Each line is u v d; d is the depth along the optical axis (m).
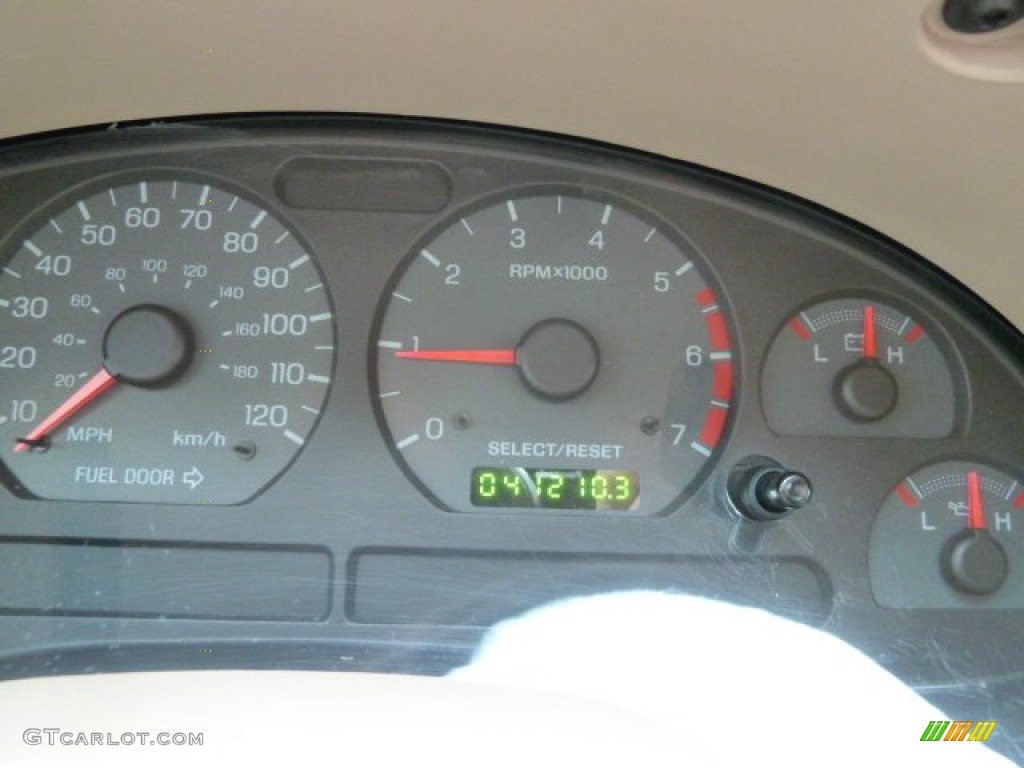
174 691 0.22
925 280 0.26
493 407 0.24
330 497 0.24
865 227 0.26
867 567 0.24
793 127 0.23
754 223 0.25
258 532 0.23
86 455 0.24
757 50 0.21
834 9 0.19
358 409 0.24
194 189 0.25
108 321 0.24
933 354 0.26
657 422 0.24
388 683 0.22
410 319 0.25
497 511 0.24
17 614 0.23
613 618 0.23
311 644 0.23
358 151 0.25
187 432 0.24
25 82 0.23
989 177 0.23
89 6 0.20
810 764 0.22
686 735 0.22
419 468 0.24
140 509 0.23
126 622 0.23
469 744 0.21
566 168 0.25
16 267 0.24
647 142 0.25
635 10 0.20
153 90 0.23
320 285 0.25
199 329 0.24
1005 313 0.26
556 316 0.25
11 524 0.23
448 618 0.23
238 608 0.23
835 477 0.25
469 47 0.22
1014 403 0.25
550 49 0.22
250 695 0.22
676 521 0.24
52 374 0.24
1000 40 0.20
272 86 0.23
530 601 0.23
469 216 0.25
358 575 0.23
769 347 0.25
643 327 0.25
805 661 0.23
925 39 0.20
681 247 0.25
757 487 0.23
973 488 0.25
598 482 0.24
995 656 0.24
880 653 0.24
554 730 0.22
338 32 0.21
